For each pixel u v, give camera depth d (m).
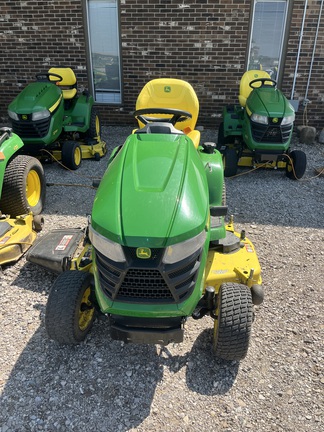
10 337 2.89
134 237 2.06
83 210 4.82
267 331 2.99
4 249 3.57
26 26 7.70
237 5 7.20
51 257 3.40
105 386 2.53
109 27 7.66
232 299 2.45
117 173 2.48
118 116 8.35
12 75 8.17
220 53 7.61
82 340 2.80
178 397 2.47
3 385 2.53
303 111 7.93
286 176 5.98
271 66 7.80
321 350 2.83
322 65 7.56
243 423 2.31
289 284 3.52
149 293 2.19
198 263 2.27
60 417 2.34
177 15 7.37
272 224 4.55
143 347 2.82
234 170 5.74
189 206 2.24
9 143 4.15
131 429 2.27
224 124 6.27
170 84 4.60
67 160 5.87
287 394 2.50
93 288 2.68
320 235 4.34
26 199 4.33
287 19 7.24
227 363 2.70
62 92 6.25
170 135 2.86
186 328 2.99
